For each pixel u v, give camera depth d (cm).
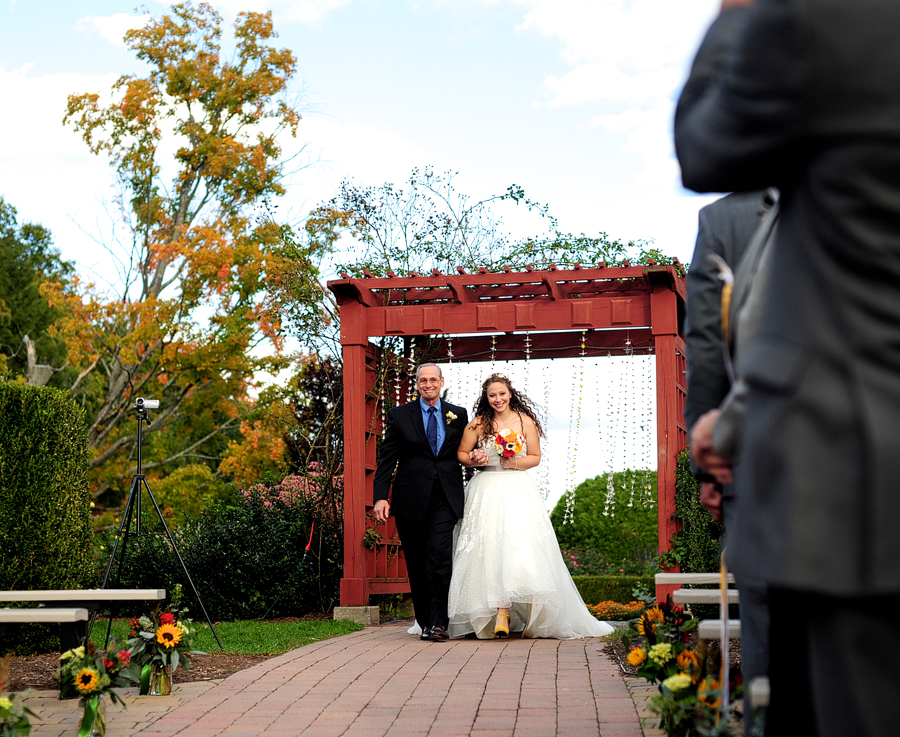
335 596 955
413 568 747
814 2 118
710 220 278
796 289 128
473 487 738
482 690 489
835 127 119
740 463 135
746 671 240
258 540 920
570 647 649
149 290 1658
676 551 760
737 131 128
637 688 484
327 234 1071
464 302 876
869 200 119
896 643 120
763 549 125
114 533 959
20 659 621
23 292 2202
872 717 119
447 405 753
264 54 1675
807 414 123
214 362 1492
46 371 1731
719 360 266
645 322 827
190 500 1559
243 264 1479
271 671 555
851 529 118
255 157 1623
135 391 1603
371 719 424
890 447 117
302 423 1085
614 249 946
